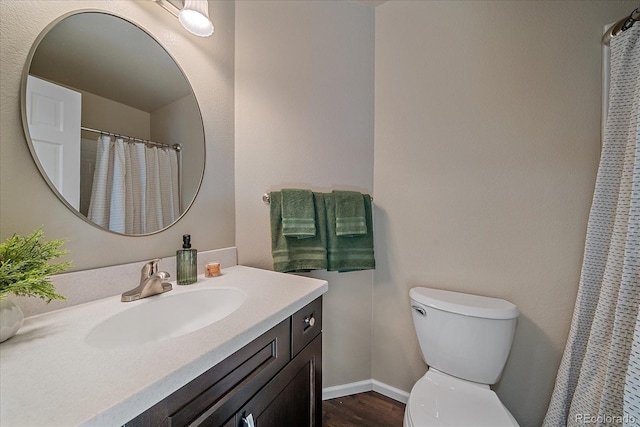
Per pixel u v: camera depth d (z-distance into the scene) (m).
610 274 0.87
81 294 0.77
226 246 1.25
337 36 1.46
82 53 0.80
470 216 1.27
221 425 0.55
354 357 1.54
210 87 1.18
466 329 1.08
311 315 0.90
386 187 1.51
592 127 1.01
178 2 1.03
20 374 0.44
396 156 1.48
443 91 1.33
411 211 1.44
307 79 1.41
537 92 1.11
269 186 1.35
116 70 0.88
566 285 1.07
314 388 0.92
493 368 1.06
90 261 0.81
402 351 1.48
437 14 1.34
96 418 0.35
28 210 0.69
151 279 0.83
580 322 0.97
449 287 1.33
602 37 0.97
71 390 0.40
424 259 1.40
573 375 0.98
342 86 1.48
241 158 1.30
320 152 1.44
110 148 0.86
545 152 1.10
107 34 0.86
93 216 0.82
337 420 1.35
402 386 1.49
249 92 1.31
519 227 1.16
